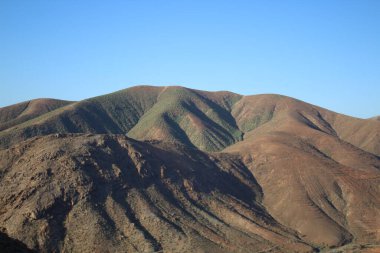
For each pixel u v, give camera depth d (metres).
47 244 93.88
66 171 107.50
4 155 115.75
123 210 105.94
